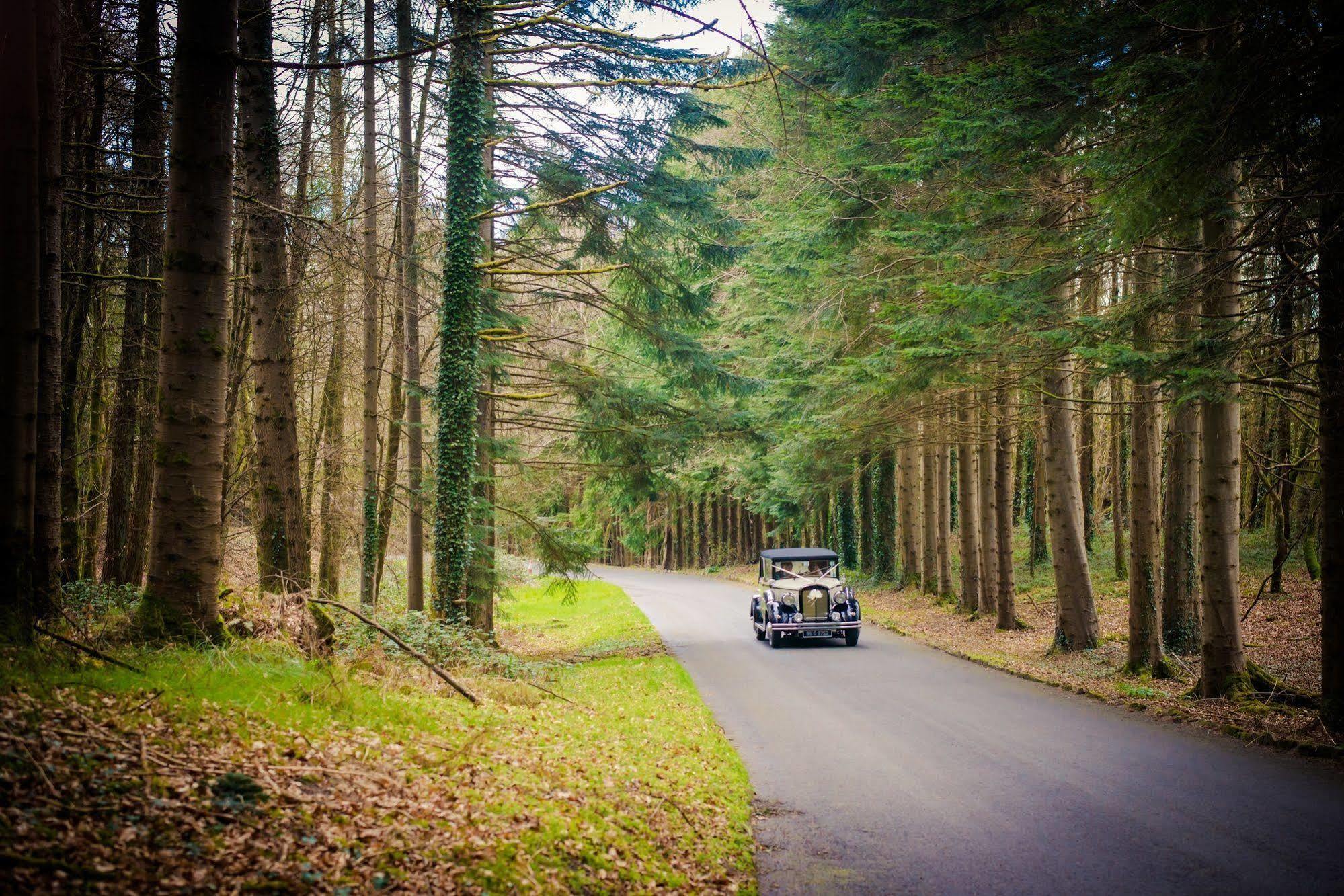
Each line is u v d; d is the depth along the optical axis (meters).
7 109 5.62
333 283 13.71
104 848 3.30
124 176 9.78
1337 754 8.07
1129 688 12.03
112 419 15.18
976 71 10.19
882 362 13.16
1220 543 10.92
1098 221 10.70
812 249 17.62
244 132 10.86
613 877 4.84
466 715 7.42
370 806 4.56
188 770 4.26
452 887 3.97
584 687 12.32
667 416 17.55
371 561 15.64
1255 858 5.62
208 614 6.97
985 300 10.77
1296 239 8.92
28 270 5.69
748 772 8.29
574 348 21.80
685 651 18.31
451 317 14.28
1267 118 7.41
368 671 7.73
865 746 9.26
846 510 37.41
